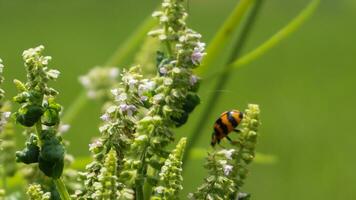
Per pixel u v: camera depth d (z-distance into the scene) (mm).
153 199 416
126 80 422
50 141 416
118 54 689
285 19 3547
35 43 3113
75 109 694
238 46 592
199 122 570
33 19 3439
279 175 1851
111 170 407
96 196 406
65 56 2871
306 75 2754
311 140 2143
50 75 410
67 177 490
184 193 1550
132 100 421
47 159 415
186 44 426
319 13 3516
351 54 3066
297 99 2488
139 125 421
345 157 2045
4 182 514
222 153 428
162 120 422
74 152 1734
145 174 422
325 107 2422
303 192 1856
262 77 2641
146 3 3738
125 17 3561
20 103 411
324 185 1878
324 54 3027
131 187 424
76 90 2258
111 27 3404
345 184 1910
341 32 3309
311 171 1937
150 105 427
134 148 420
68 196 424
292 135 2145
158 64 456
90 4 3725
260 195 1783
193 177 1565
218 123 494
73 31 3301
